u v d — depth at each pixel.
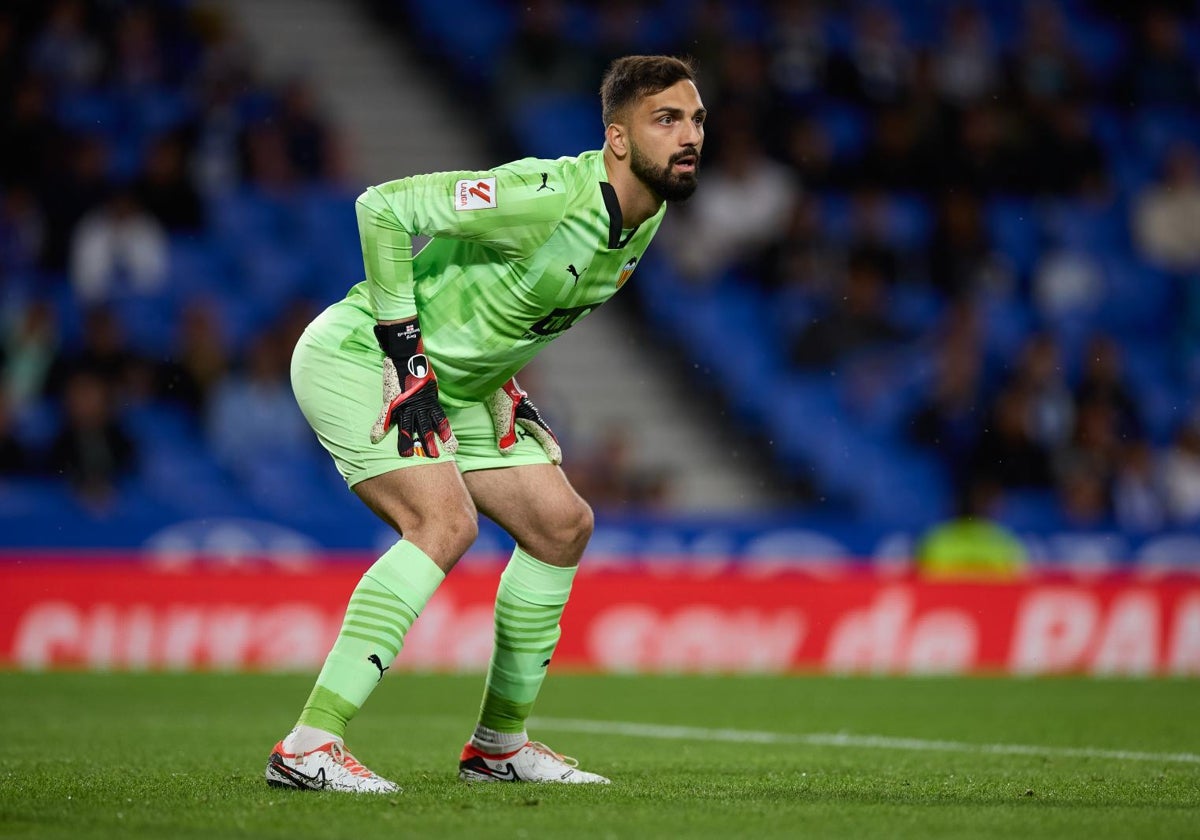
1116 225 58.41
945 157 57.16
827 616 40.66
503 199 15.51
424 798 14.72
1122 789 16.38
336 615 39.31
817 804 14.64
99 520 40.53
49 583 38.41
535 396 49.66
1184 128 62.50
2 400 47.38
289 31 61.22
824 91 57.47
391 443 15.88
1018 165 57.75
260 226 53.69
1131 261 58.19
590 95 59.44
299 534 40.97
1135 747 22.89
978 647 40.72
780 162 55.81
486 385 16.84
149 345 50.94
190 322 48.12
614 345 54.31
